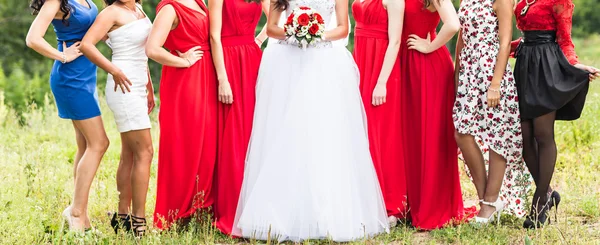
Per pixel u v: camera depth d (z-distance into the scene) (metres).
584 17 26.56
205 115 5.11
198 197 5.13
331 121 4.98
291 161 4.94
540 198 4.99
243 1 5.16
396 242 4.87
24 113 10.27
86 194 4.97
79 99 4.84
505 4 4.82
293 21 4.89
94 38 4.72
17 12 19.86
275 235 4.84
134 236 4.82
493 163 5.08
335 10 5.18
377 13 5.16
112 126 9.74
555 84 4.77
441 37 5.04
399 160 5.27
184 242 4.77
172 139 5.09
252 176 5.05
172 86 5.08
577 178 6.31
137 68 4.91
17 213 5.12
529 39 4.91
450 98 5.27
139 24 4.92
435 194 5.21
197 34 5.05
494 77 4.88
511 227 5.07
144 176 4.96
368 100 5.20
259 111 5.10
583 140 7.65
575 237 4.56
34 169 6.08
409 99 5.29
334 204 4.88
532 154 5.10
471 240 4.70
